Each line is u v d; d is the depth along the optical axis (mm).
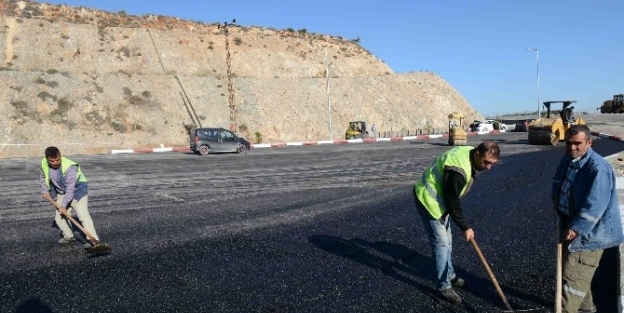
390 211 8945
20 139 30750
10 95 34031
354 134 41344
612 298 4672
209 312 4598
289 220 8344
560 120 25125
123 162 20344
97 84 39062
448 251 4746
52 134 32188
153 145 35531
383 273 5590
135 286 5273
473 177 4500
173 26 54531
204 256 6312
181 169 17094
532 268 5613
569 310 4109
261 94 46125
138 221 8422
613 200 3863
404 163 17781
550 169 14047
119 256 6344
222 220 8430
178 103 40969
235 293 5043
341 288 5137
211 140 25359
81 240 7184
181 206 9820
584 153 3875
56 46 42656
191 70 47594
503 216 8227
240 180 13750
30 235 7531
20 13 46812
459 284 5062
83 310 4688
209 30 56062
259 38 58219
